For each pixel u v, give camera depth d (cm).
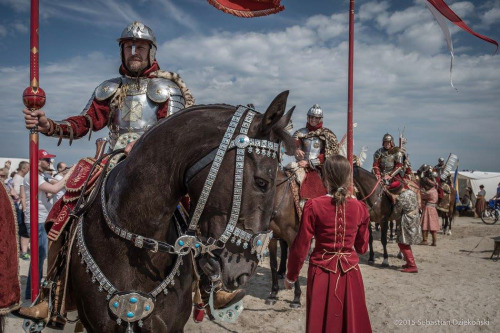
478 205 1984
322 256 313
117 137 282
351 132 501
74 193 244
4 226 233
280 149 182
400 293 609
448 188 1298
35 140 265
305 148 612
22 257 815
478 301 569
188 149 189
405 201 753
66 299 234
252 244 169
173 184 196
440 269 784
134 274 204
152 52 289
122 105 281
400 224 755
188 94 289
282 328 469
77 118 278
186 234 189
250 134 179
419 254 946
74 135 276
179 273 217
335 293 304
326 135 604
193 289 253
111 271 205
